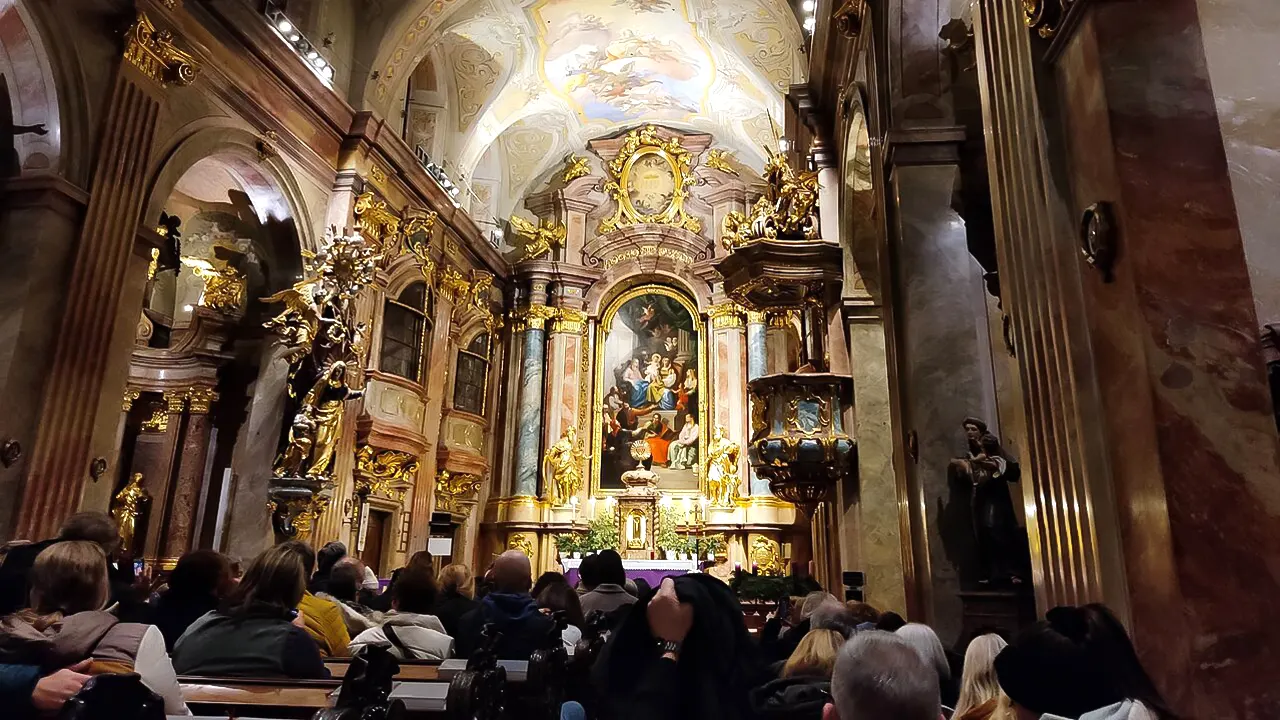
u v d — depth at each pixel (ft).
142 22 29.78
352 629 15.48
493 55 56.34
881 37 24.63
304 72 39.45
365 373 45.44
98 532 12.16
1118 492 9.20
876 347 32.86
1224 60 10.99
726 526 57.06
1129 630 8.86
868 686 5.22
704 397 62.39
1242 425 8.45
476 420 59.41
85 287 27.25
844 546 33.27
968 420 19.21
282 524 37.52
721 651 6.11
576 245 65.82
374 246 44.21
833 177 37.91
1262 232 10.53
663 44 56.90
